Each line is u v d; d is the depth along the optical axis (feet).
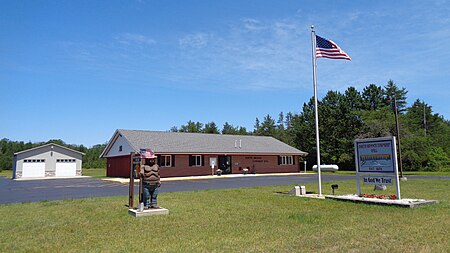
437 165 149.48
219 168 124.57
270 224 28.71
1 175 168.76
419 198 44.45
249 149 131.64
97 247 21.91
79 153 141.38
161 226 28.40
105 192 62.08
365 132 157.48
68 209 38.27
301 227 27.27
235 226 28.07
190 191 59.26
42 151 134.51
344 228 26.66
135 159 39.19
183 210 36.76
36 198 52.65
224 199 46.50
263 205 40.34
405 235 23.95
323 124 187.21
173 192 57.21
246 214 33.91
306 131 194.59
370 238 23.18
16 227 28.45
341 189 60.75
